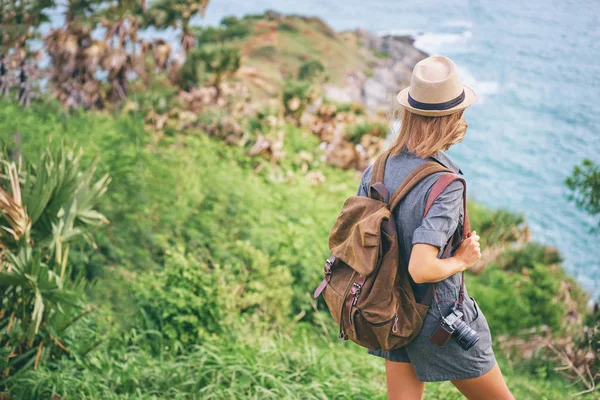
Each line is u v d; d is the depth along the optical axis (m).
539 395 4.90
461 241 2.44
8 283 3.46
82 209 3.98
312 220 6.72
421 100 2.43
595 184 6.49
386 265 2.37
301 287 5.89
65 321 3.82
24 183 3.91
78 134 7.16
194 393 3.71
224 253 5.87
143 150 7.08
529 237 7.50
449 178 2.35
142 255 5.75
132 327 4.65
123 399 3.61
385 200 2.46
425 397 4.12
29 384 3.59
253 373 3.89
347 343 5.44
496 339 6.10
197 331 4.61
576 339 5.86
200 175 7.04
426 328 2.42
